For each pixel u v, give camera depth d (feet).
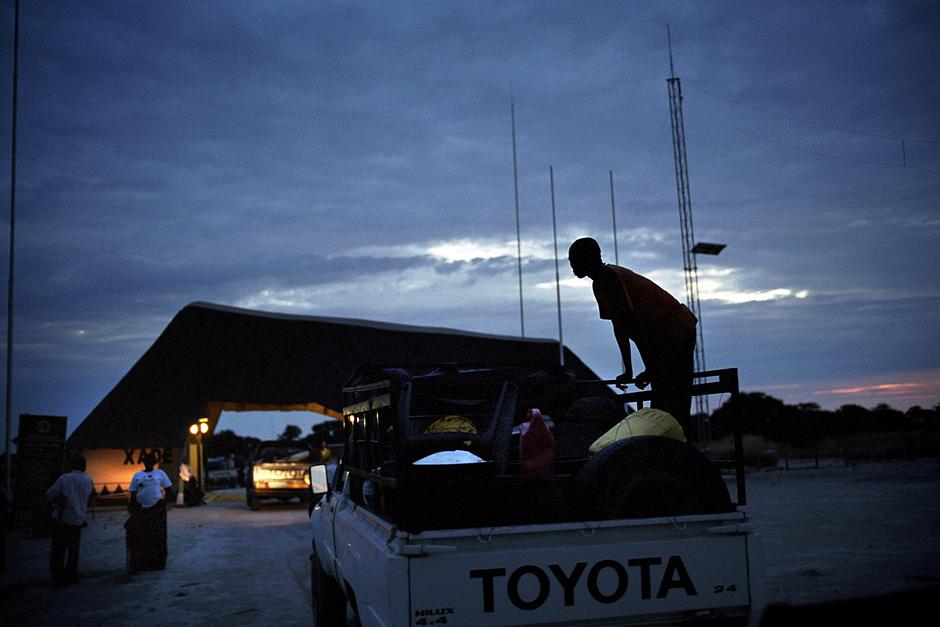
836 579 28.40
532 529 11.16
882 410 195.83
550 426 17.13
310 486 21.94
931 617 6.63
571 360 98.63
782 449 158.20
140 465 83.30
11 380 64.28
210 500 90.02
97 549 47.78
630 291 16.44
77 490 35.27
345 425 20.34
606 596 11.29
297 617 26.50
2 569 38.81
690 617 11.71
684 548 11.69
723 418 183.62
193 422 85.35
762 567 11.99
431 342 94.17
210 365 85.87
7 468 63.10
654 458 12.43
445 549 10.76
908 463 129.49
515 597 10.94
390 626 10.77
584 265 16.93
